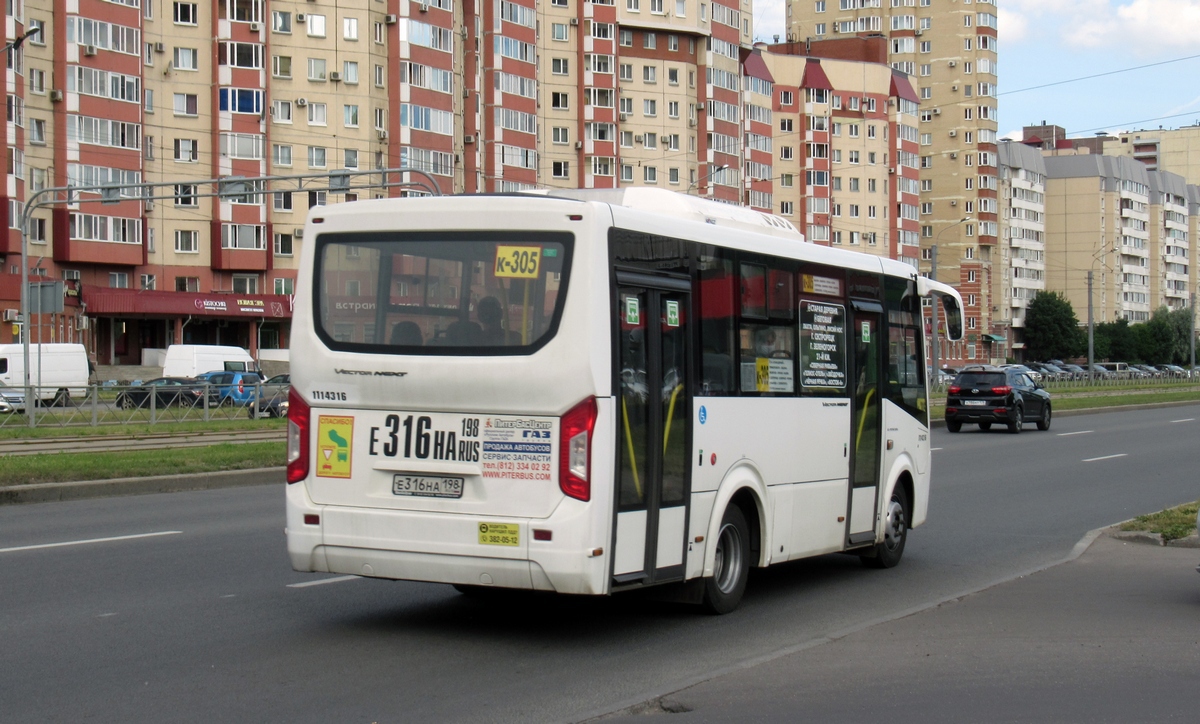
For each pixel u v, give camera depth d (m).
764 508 9.34
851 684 6.81
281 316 66.25
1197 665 7.31
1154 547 12.23
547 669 7.28
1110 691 6.70
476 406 7.62
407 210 7.94
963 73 121.62
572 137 83.88
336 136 67.44
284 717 6.11
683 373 8.33
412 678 6.98
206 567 10.51
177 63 64.38
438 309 7.79
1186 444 28.31
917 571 11.46
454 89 72.19
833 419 10.38
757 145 95.62
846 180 104.56
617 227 7.70
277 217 66.75
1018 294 130.88
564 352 7.43
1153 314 135.38
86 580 9.79
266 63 65.50
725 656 7.71
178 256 64.31
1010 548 12.91
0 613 8.50
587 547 7.38
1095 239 140.62
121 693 6.52
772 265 9.52
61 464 17.05
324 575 10.29
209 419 28.70
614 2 84.38
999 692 6.65
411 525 7.75
